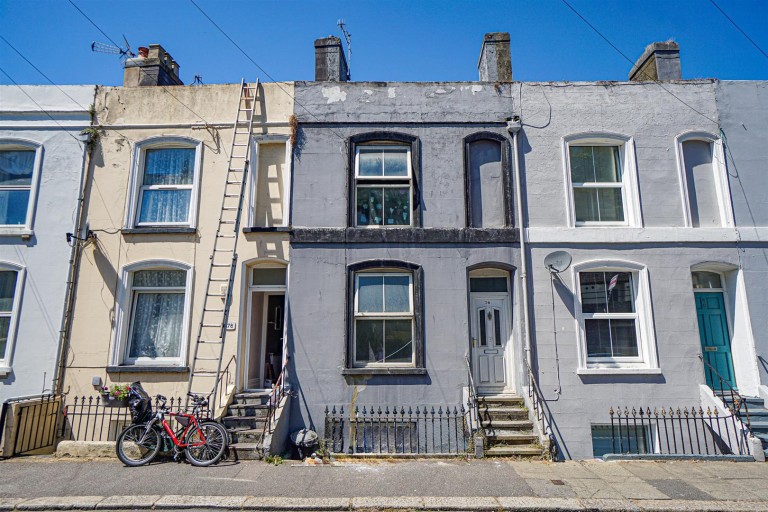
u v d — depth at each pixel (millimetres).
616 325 10922
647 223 11117
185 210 11406
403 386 10391
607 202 11523
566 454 10094
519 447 9148
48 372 10539
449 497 6957
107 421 10367
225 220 11125
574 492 7176
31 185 11391
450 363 10500
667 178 11320
